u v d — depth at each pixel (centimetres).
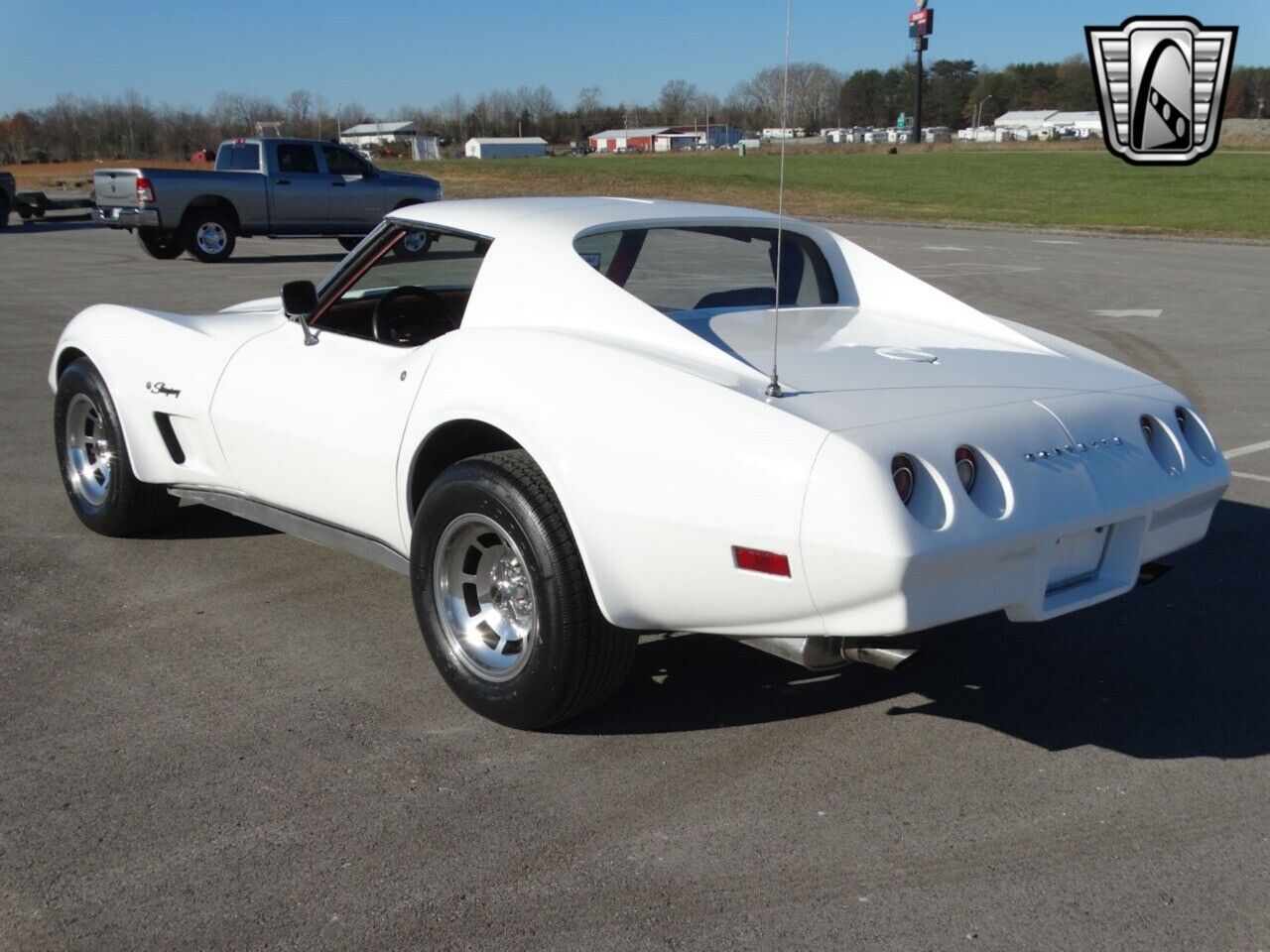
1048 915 268
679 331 337
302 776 323
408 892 272
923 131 11975
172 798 311
